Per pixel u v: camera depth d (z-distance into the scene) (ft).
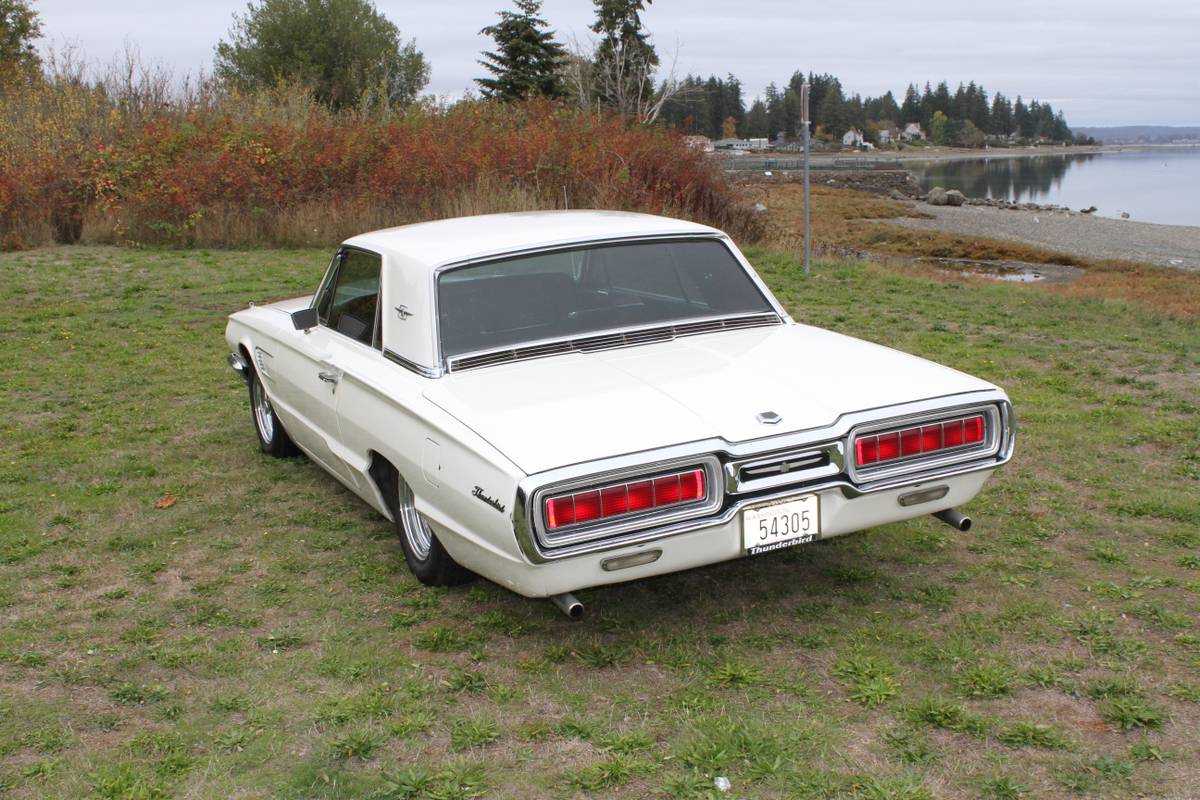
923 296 42.57
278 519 17.87
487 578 13.48
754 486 11.72
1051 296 44.06
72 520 17.90
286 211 62.13
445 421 12.34
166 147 64.90
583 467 11.00
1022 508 17.13
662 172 63.46
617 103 134.92
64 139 66.54
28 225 61.67
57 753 10.64
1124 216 175.42
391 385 13.87
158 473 20.61
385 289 15.17
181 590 14.92
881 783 9.45
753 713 10.93
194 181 62.03
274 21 168.45
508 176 63.57
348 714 11.12
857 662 11.85
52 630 13.64
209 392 27.37
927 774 9.70
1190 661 11.77
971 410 12.88
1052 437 21.18
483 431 11.80
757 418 12.01
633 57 142.61
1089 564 14.80
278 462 21.27
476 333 14.06
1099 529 16.17
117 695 11.75
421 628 13.48
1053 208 202.08
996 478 18.72
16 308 40.29
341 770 10.11
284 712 11.32
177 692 11.90
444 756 10.33
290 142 64.59
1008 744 10.17
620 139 65.05
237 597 14.61
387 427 13.94
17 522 17.88
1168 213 189.88
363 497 16.31
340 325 16.76
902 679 11.60
